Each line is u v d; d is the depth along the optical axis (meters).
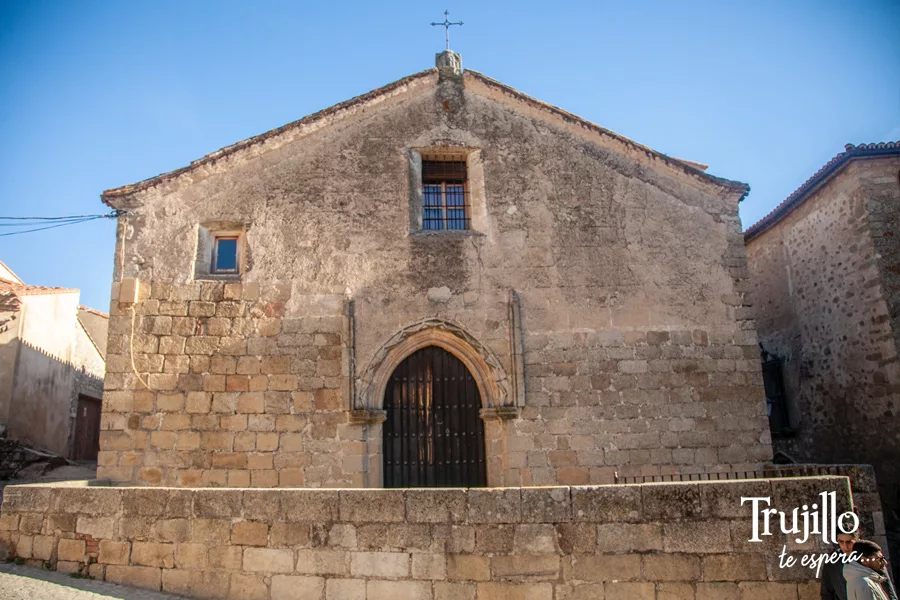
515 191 13.03
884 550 7.30
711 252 12.82
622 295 12.49
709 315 12.48
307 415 11.61
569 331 12.26
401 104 13.43
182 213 12.45
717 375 12.15
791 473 10.95
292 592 7.00
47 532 7.95
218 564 7.26
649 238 12.83
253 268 12.27
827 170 14.69
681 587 6.66
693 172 13.07
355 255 12.48
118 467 11.26
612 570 6.71
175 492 7.59
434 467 11.89
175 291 12.04
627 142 13.18
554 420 11.82
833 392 15.12
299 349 11.91
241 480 11.29
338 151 13.02
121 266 12.09
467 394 12.24
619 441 11.76
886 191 13.90
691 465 11.70
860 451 14.15
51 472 15.73
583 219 12.89
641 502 6.86
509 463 11.59
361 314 12.20
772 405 18.08
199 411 11.54
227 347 11.84
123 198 12.34
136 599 7.02
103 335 24.70
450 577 6.79
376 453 11.65
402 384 12.20
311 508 7.18
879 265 13.48
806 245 16.28
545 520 6.85
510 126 13.43
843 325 14.74
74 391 21.02
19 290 17.19
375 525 7.01
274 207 12.60
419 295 12.38
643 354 12.19
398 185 12.94
